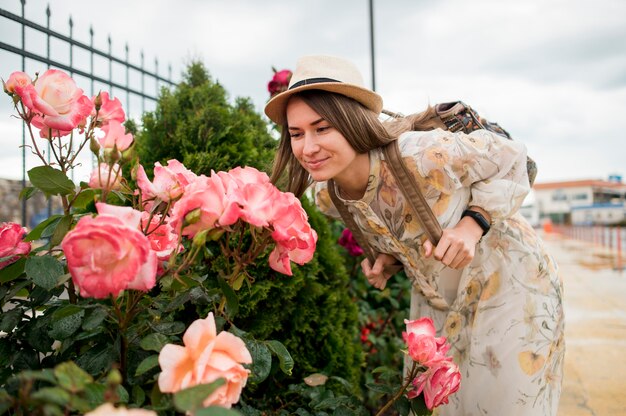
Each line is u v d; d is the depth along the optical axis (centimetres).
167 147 208
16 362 107
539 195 7925
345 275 231
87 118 118
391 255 186
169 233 104
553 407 165
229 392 76
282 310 196
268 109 155
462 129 167
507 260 164
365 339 287
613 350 392
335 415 136
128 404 86
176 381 75
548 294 164
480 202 152
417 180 152
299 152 150
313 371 201
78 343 114
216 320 107
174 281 100
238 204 90
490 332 163
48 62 251
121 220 74
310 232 102
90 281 73
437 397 119
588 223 6525
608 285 830
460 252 143
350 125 141
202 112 209
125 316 95
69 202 118
